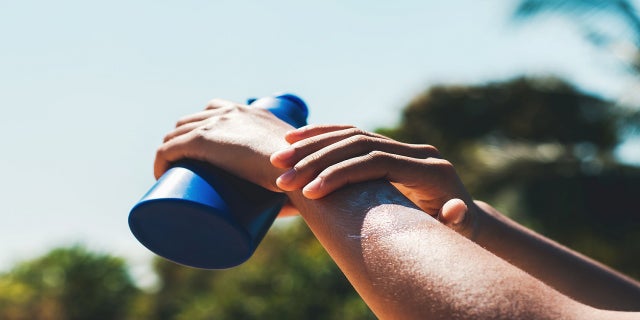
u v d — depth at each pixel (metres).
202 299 9.35
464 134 12.25
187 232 0.83
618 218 9.14
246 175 0.83
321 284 7.96
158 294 15.09
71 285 16.94
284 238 10.73
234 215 0.80
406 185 0.78
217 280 11.30
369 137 0.78
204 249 0.84
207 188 0.81
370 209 0.67
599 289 0.92
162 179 0.84
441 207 0.83
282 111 0.98
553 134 10.51
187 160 0.86
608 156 9.49
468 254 0.58
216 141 0.84
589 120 10.23
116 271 17.64
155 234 0.84
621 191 9.13
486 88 12.06
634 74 7.73
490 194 9.59
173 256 0.86
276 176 0.79
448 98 12.36
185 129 0.90
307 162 0.73
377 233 0.63
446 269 0.56
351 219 0.67
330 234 0.68
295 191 0.76
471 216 0.86
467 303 0.53
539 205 9.20
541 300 0.54
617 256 8.91
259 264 9.08
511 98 11.55
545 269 0.93
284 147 0.81
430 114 12.62
